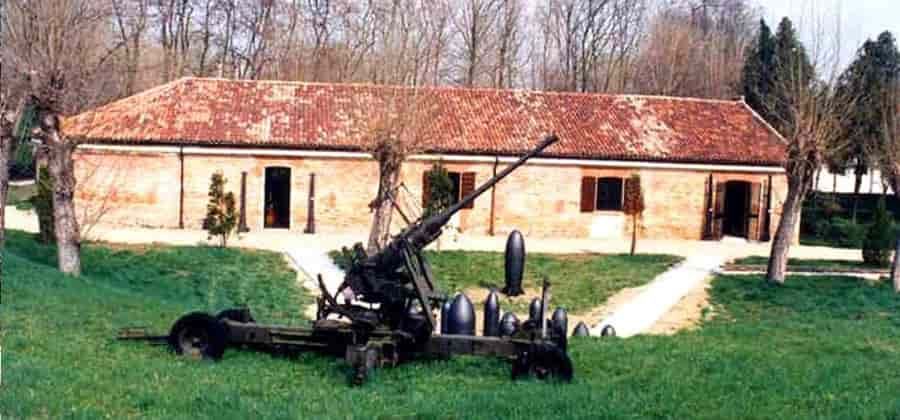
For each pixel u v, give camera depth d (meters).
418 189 34.00
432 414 8.45
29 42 18.84
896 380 11.14
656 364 11.62
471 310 12.20
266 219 34.72
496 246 31.84
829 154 27.27
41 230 26.12
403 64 29.69
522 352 10.67
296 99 36.56
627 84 67.75
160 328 12.88
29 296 14.98
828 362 12.43
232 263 26.31
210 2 62.75
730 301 23.78
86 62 20.11
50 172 20.34
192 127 34.06
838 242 41.41
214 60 63.50
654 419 8.58
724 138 37.22
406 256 10.80
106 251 26.66
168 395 8.70
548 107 37.91
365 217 34.38
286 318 19.48
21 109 18.95
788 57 33.56
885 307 23.39
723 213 37.00
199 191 33.72
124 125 33.72
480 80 61.62
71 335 11.88
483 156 34.44
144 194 33.59
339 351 11.17
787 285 25.83
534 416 8.45
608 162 35.22
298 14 63.72
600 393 9.43
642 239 35.81
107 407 8.23
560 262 29.14
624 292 24.80
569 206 35.28
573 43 67.19
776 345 14.72
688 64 67.69
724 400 9.41
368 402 8.96
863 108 42.53
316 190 34.16
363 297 11.11
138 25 52.38
